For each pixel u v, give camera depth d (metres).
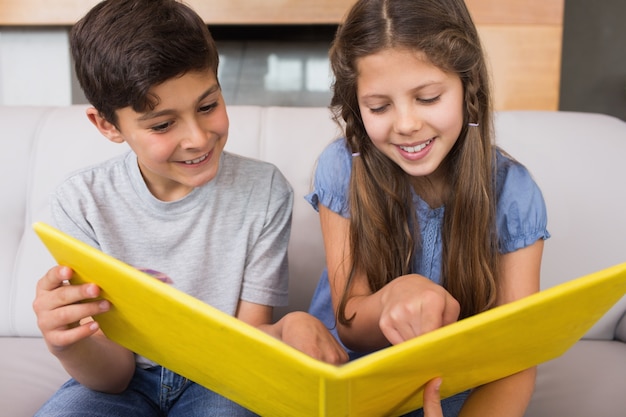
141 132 0.90
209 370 0.74
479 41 0.96
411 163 0.92
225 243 1.08
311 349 0.84
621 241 1.29
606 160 1.33
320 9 2.82
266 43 3.18
